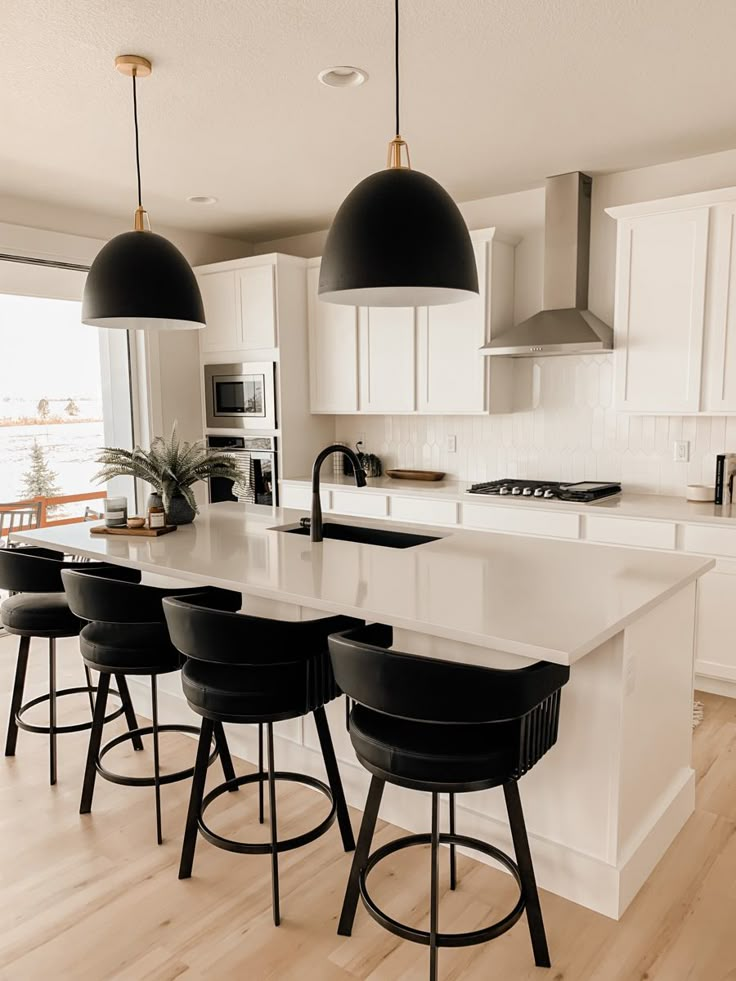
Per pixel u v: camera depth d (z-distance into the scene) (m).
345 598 2.00
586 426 4.42
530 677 1.57
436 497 4.41
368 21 2.45
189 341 5.61
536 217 4.48
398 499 4.59
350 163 3.94
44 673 3.97
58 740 3.17
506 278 4.53
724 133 3.51
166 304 2.56
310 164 3.95
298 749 2.74
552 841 2.11
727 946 1.91
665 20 2.45
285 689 1.98
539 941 1.83
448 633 1.73
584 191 4.14
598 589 2.07
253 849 2.03
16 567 2.79
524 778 2.15
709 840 2.37
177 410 5.54
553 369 4.52
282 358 5.12
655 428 4.16
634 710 2.04
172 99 3.07
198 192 4.46
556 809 2.10
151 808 2.62
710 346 3.59
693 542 3.52
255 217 5.09
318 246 5.56
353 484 4.88
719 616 3.49
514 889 2.14
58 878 2.23
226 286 5.33
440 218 1.90
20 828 2.50
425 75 2.86
